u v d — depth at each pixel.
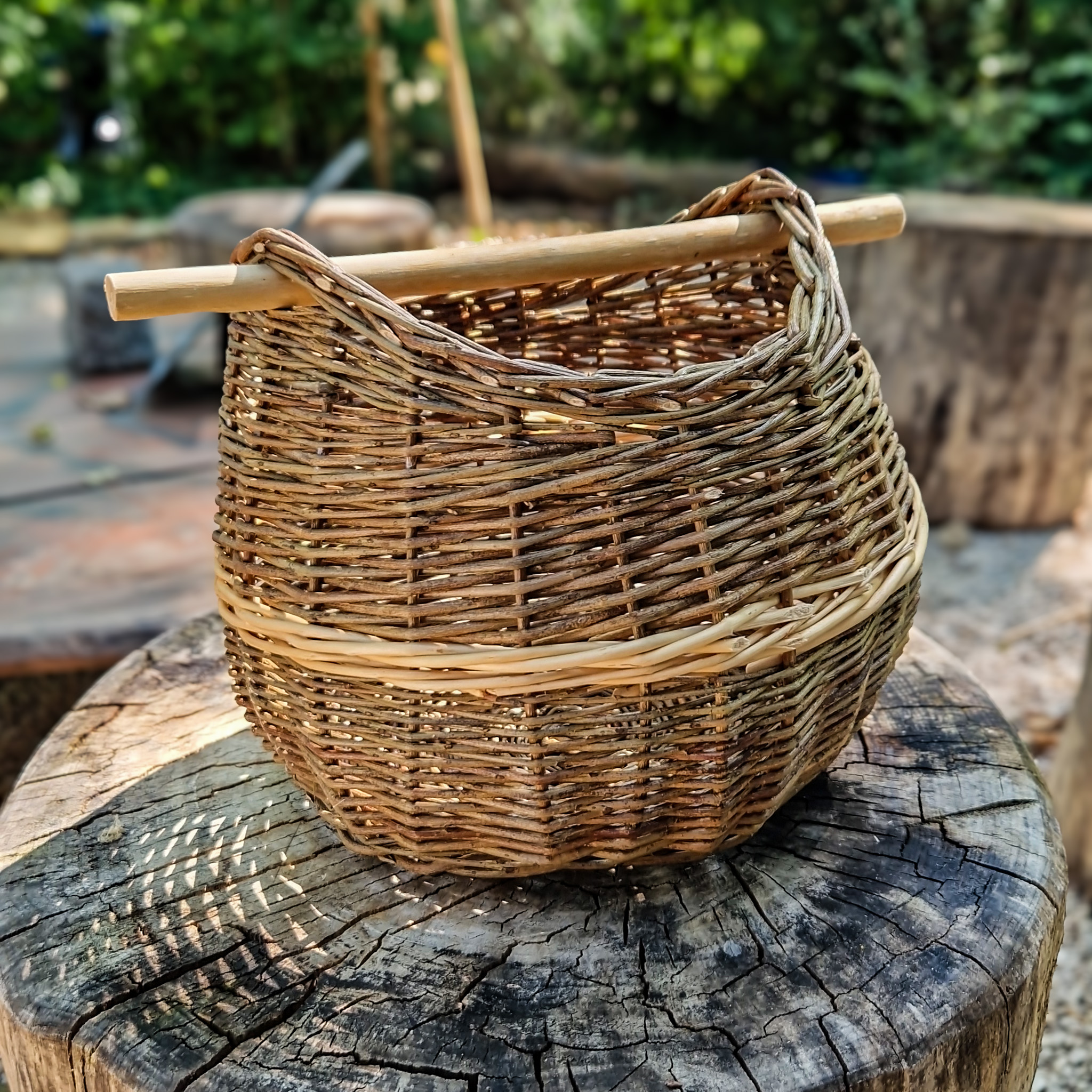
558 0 6.11
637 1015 0.86
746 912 0.96
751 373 0.85
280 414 0.89
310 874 1.02
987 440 2.87
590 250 1.02
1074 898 1.86
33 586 2.03
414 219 3.47
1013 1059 0.92
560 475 0.82
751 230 1.07
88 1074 0.84
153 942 0.94
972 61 5.35
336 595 0.87
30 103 5.88
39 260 5.38
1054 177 5.04
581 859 0.95
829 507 0.88
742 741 0.87
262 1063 0.82
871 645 0.96
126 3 5.60
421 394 0.83
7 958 0.93
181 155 6.28
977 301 2.72
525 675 0.82
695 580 0.83
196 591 2.01
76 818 1.09
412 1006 0.87
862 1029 0.84
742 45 5.70
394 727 0.87
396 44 5.95
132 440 2.78
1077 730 1.82
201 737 1.22
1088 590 2.70
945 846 1.03
